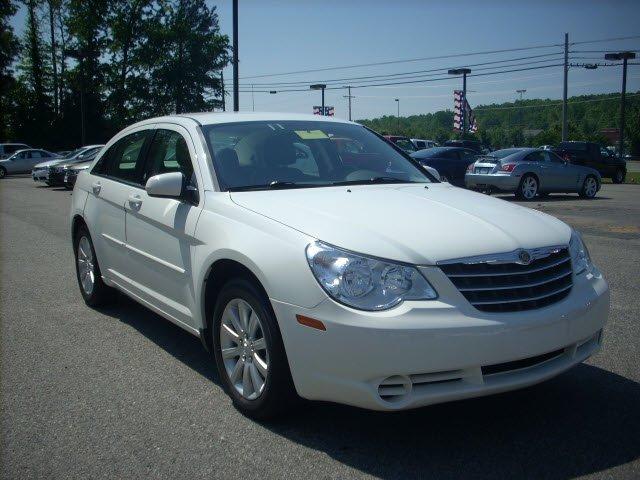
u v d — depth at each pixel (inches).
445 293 124.6
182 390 163.6
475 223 141.4
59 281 290.8
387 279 124.3
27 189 938.1
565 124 1695.4
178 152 186.4
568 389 161.3
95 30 2101.4
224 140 179.9
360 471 123.4
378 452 130.7
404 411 149.5
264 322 137.0
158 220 178.1
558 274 139.0
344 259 126.3
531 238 139.3
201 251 156.9
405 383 121.9
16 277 299.1
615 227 461.7
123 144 226.1
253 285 141.1
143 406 154.1
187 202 169.8
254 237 141.5
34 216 561.0
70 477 122.3
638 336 201.5
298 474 122.5
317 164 182.5
